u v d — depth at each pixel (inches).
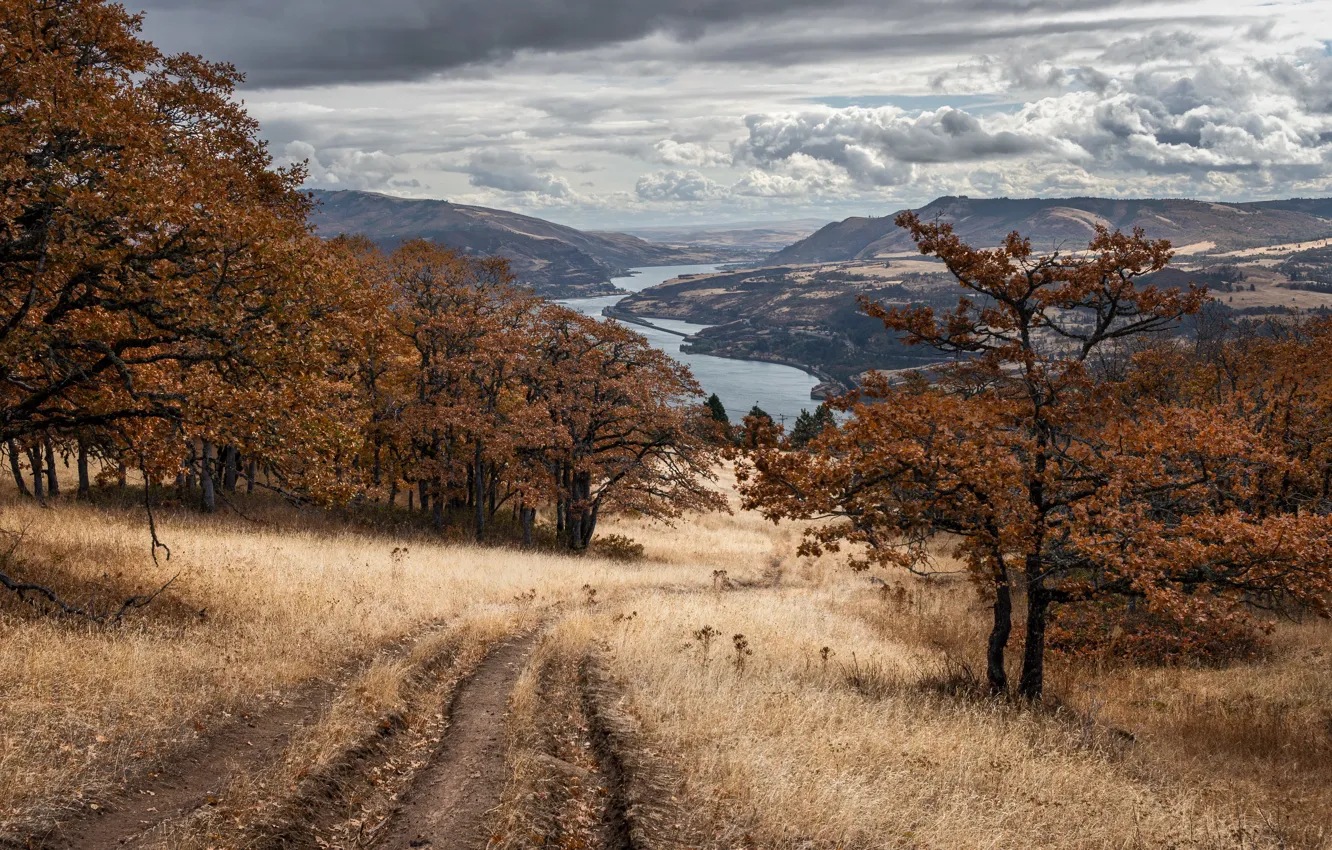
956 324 616.7
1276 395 929.5
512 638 617.3
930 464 522.3
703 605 837.8
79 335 489.4
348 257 886.4
